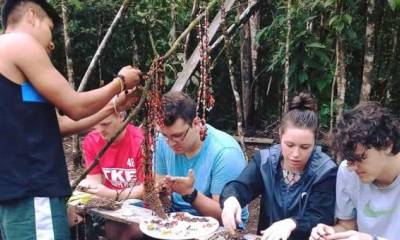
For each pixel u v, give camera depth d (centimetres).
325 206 257
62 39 762
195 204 275
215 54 643
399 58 544
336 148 225
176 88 486
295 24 510
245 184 271
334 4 442
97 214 288
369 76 410
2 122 222
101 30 769
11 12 236
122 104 259
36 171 227
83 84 428
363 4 446
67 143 707
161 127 265
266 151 278
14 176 223
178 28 683
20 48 222
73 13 749
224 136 305
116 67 814
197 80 497
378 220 238
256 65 754
